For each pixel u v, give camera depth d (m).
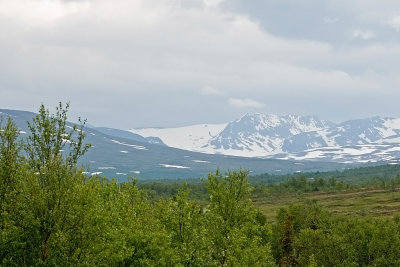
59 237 46.88
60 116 50.97
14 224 48.25
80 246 49.47
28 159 50.41
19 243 46.66
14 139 51.28
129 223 72.75
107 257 56.53
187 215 77.25
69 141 51.09
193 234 76.38
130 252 62.41
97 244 51.66
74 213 48.84
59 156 50.22
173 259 68.88
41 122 50.03
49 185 48.91
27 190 48.34
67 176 49.41
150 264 65.75
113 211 69.38
